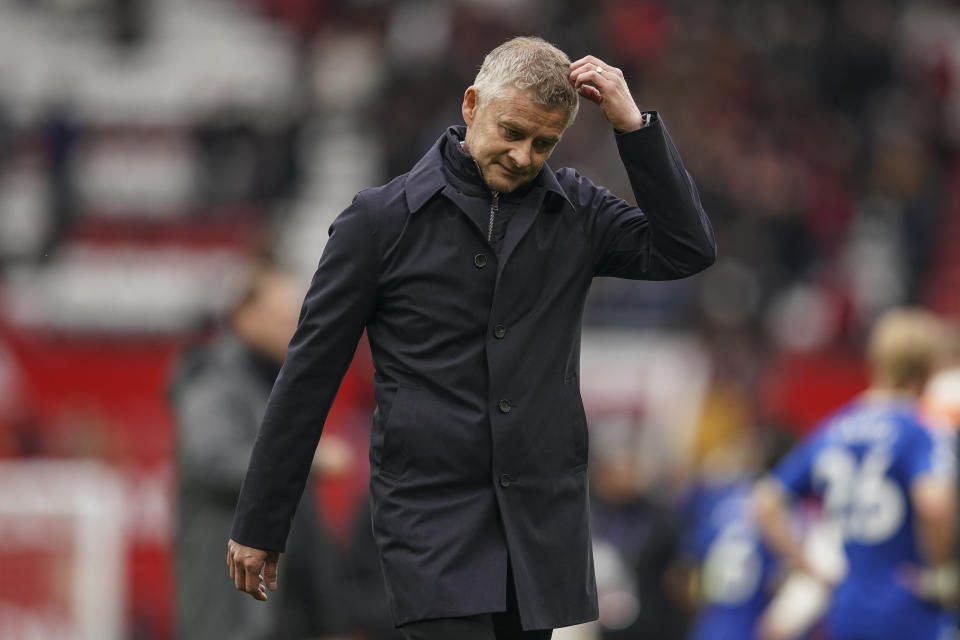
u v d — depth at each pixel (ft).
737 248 172.86
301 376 40.34
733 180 187.93
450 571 39.27
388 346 40.55
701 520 94.63
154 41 228.63
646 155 40.14
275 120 190.19
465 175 40.29
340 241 40.29
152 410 146.30
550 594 39.91
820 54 220.64
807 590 85.25
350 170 195.00
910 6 249.96
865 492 76.48
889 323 78.43
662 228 40.52
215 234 184.65
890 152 201.77
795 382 151.43
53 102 197.88
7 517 93.09
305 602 66.18
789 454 93.76
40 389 147.54
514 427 39.75
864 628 75.66
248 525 40.75
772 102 212.02
